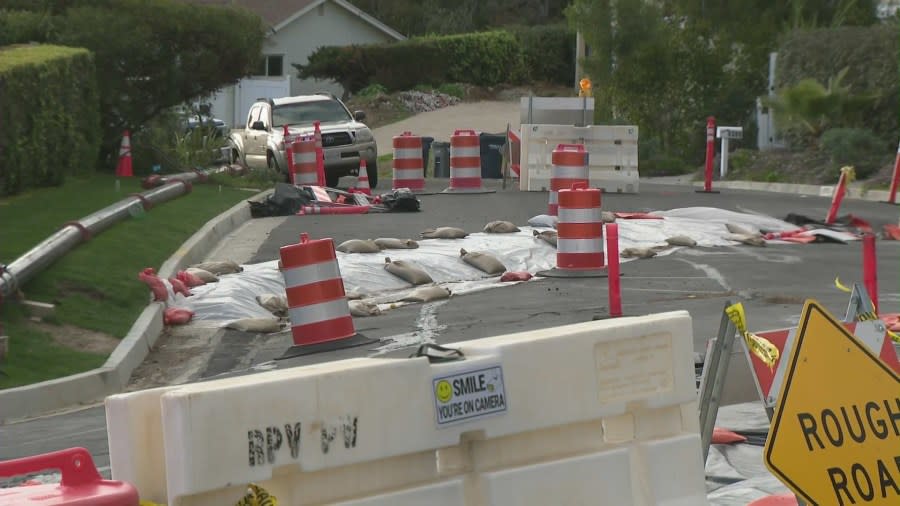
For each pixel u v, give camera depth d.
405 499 18.20
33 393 38.47
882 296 52.84
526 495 19.31
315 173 98.44
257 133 115.06
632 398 20.66
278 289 56.84
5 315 45.69
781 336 23.03
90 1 104.88
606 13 148.62
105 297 50.47
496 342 19.48
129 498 15.06
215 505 16.44
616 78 149.38
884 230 73.19
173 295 52.94
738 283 56.56
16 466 15.06
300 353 44.25
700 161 145.62
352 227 76.94
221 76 107.69
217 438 16.30
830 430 21.30
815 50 126.75
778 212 85.44
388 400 17.97
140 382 43.25
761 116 135.25
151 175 104.44
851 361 21.66
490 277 60.62
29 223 65.06
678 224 74.25
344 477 17.73
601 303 52.22
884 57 121.31
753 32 145.12
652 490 20.83
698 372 34.44
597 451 20.34
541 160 103.62
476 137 100.00
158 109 106.94
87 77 95.44
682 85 148.12
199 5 108.62
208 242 69.38
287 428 16.94
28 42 100.56
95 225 61.31
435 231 68.69
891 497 21.55
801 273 59.31
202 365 45.03
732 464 28.31
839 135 115.62
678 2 148.25
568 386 19.88
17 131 78.25
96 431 34.62
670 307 50.84
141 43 101.69
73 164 91.94
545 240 65.94
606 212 76.50
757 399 25.33
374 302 54.78
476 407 18.86
